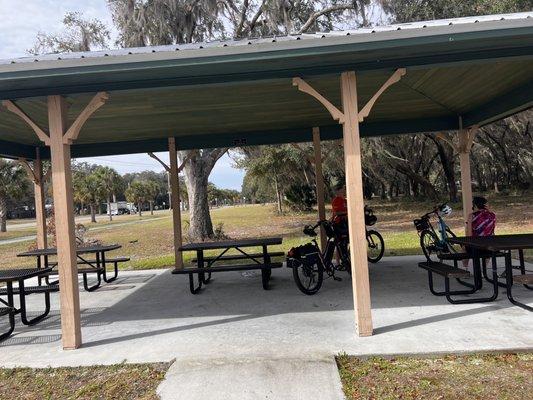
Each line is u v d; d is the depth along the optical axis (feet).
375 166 85.35
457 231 43.73
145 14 42.68
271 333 14.38
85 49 48.37
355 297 13.71
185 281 25.20
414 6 43.86
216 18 45.06
